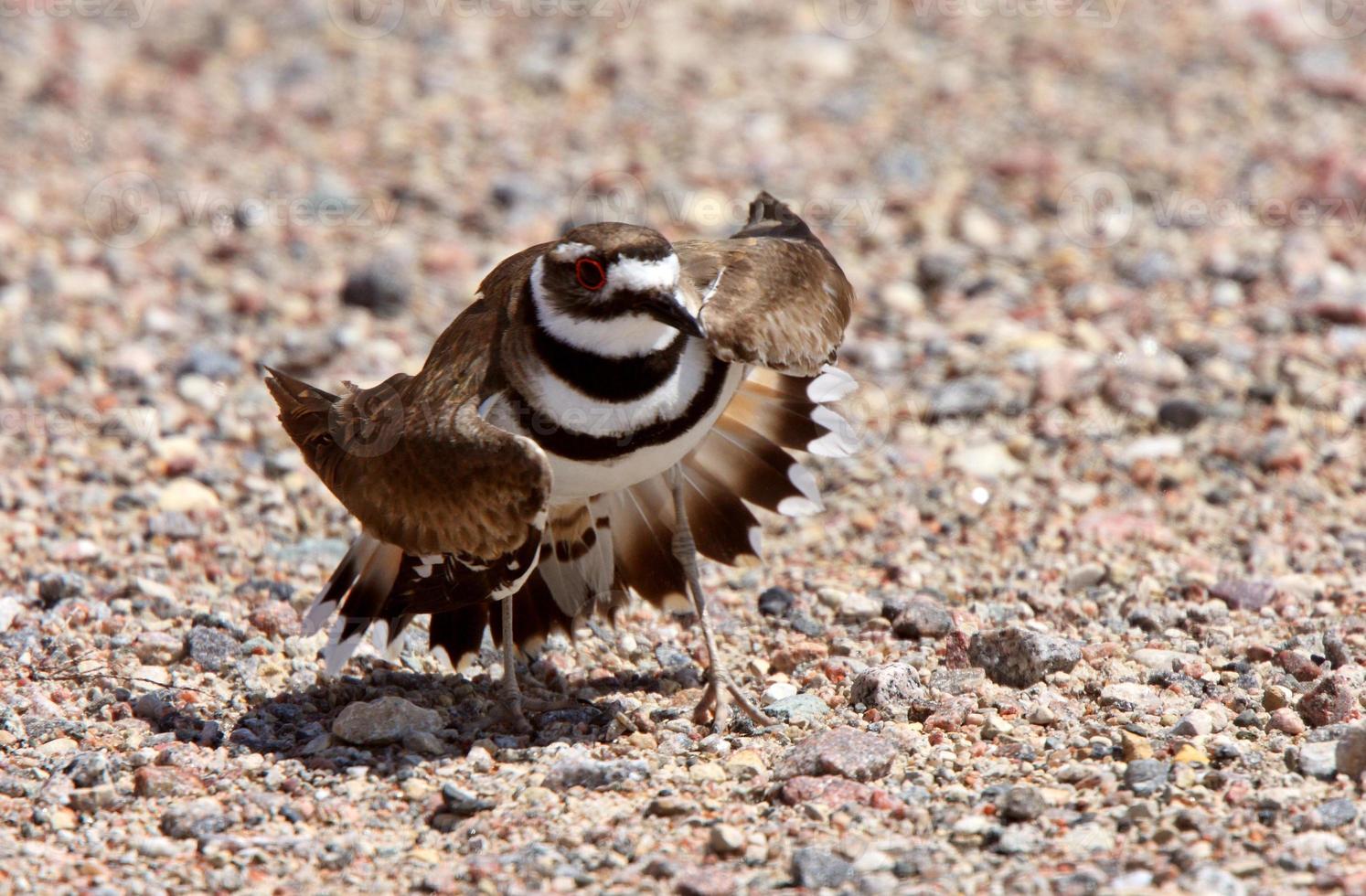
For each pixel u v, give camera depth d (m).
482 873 10.38
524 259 12.63
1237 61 29.23
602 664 14.03
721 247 13.30
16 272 22.64
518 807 11.38
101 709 12.98
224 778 11.88
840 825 10.79
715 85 28.91
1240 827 10.39
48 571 15.63
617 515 13.60
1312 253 21.77
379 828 11.24
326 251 23.67
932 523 16.59
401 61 30.36
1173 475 17.11
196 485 17.45
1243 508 16.47
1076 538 16.02
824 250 14.12
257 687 13.45
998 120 27.22
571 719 12.89
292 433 13.19
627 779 11.70
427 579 12.39
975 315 20.91
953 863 10.21
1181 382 18.81
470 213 24.52
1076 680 13.03
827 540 16.36
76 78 29.59
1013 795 10.74
